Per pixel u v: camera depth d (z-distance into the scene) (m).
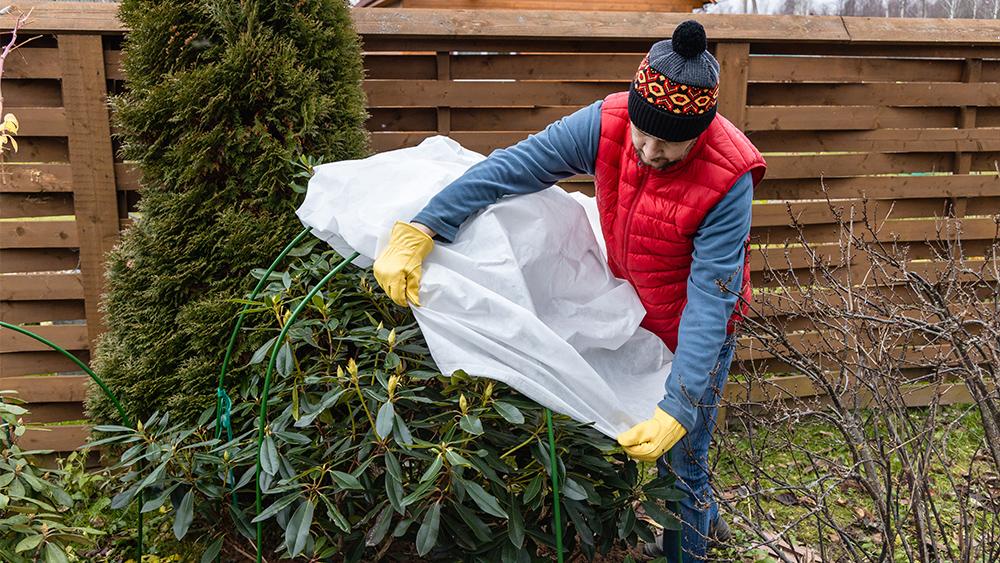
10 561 1.87
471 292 1.67
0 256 2.70
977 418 3.25
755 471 1.84
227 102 2.23
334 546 1.88
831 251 3.27
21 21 2.32
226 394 2.10
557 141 1.82
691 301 1.74
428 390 1.89
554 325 1.86
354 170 1.93
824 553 1.76
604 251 2.14
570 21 2.84
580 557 2.24
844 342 1.90
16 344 2.74
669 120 1.53
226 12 2.25
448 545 1.88
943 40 3.10
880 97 3.18
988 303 3.21
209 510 1.98
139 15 2.26
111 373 2.39
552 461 1.67
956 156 3.32
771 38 2.96
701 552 2.10
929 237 3.34
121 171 2.70
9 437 2.14
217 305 2.25
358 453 1.86
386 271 1.69
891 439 1.81
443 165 2.01
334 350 2.11
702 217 1.73
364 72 2.69
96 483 2.63
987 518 2.37
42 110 2.61
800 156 3.17
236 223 2.26
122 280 2.37
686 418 1.72
